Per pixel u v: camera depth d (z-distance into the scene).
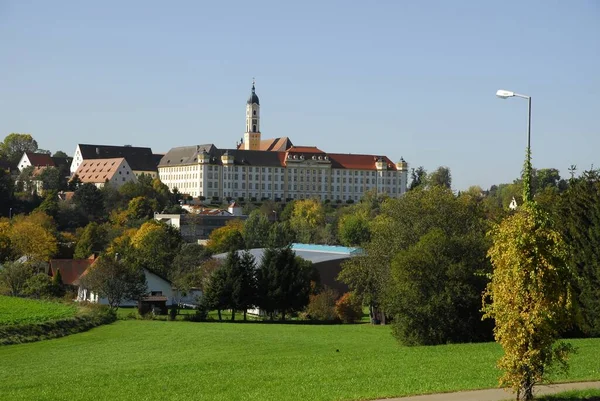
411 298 78.62
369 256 109.75
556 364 45.09
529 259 35.69
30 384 55.22
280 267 126.75
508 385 37.50
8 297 133.38
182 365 61.78
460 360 55.41
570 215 72.81
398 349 67.75
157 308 130.88
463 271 77.38
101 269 130.50
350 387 45.06
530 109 48.25
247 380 50.62
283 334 99.06
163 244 177.62
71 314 111.12
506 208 42.50
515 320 35.84
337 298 135.88
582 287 71.31
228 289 123.56
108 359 75.69
